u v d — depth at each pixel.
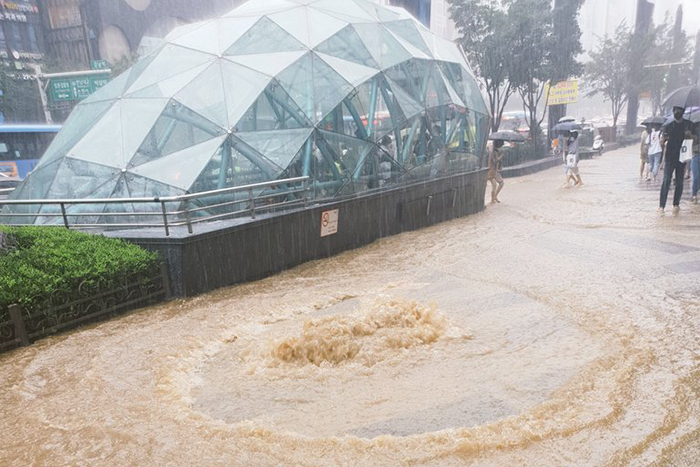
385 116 11.38
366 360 4.60
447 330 5.24
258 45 10.61
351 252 9.51
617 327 4.96
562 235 9.34
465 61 15.88
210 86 9.84
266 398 4.04
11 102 30.41
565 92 26.94
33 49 39.16
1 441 3.57
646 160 15.87
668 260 7.08
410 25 13.77
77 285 5.95
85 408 3.99
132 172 8.98
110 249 6.79
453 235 10.41
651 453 2.96
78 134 10.24
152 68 10.75
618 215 10.64
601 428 3.26
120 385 4.38
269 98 9.83
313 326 5.14
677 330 4.75
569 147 16.08
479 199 13.76
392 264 8.36
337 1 12.42
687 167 15.24
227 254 7.46
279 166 9.26
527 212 12.34
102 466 3.20
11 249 6.88
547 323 5.26
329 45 10.99
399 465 3.02
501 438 3.21
